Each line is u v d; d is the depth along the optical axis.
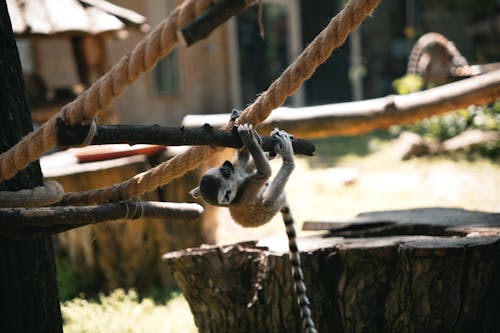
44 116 12.40
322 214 13.59
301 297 5.34
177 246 10.20
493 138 18.83
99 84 4.32
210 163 10.16
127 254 9.97
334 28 4.65
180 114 22.92
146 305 9.17
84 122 4.33
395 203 14.22
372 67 29.89
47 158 11.07
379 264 6.61
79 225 4.87
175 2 21.78
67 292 9.76
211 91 24.08
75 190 9.22
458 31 27.97
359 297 6.69
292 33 26.56
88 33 11.23
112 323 8.41
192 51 23.30
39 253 5.04
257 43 25.97
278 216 13.42
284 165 4.46
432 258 6.42
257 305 6.91
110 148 9.88
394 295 6.60
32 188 5.07
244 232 12.35
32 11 11.07
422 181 16.16
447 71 19.16
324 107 9.80
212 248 7.14
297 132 9.70
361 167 18.34
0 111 4.84
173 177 5.22
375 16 29.61
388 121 9.53
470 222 7.59
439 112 9.41
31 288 4.94
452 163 17.92
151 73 21.89
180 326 8.28
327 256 6.77
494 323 6.57
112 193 5.27
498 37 26.47
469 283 6.49
